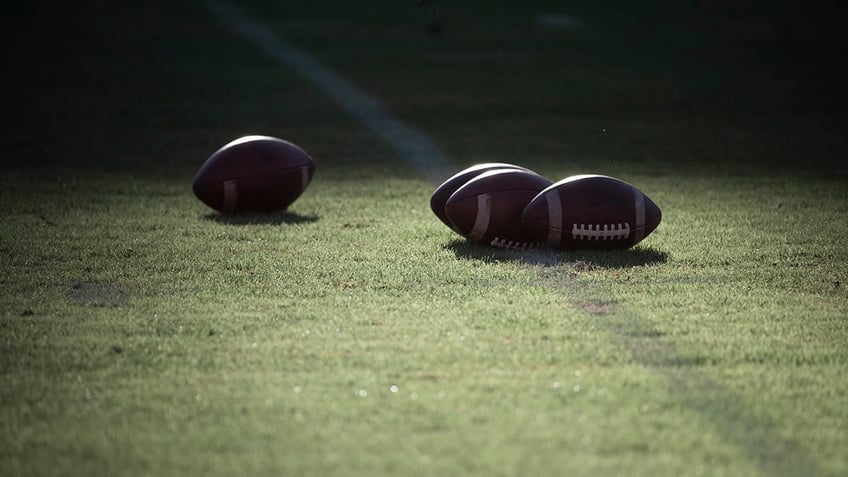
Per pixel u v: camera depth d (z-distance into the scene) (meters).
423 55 54.09
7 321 15.52
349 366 13.65
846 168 30.59
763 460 10.91
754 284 17.80
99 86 45.16
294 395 12.62
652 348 14.39
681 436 11.46
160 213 24.08
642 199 19.84
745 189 27.36
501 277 18.11
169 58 52.56
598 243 19.62
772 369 13.60
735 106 41.94
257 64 51.06
